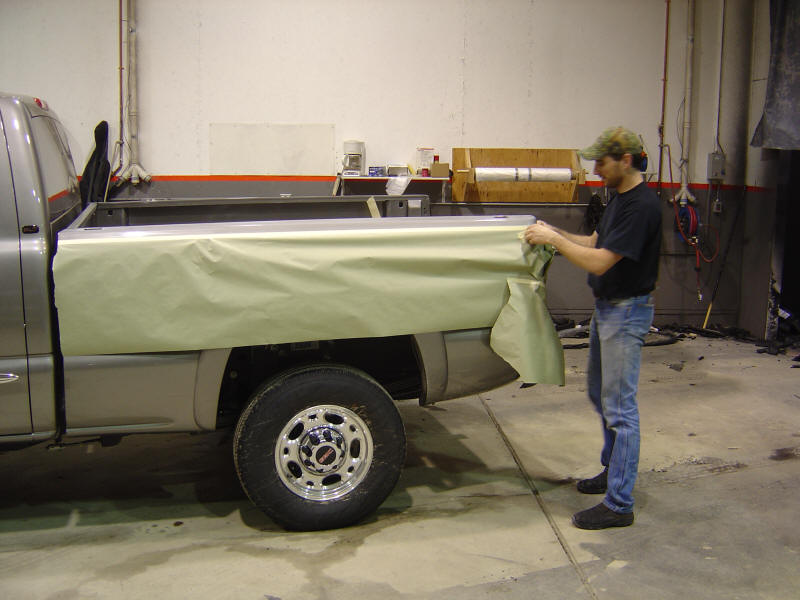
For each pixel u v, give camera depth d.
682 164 7.34
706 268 7.46
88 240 2.63
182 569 2.67
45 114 3.28
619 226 2.84
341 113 7.00
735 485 3.48
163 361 2.74
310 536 2.93
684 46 7.24
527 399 4.95
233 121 6.89
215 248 2.68
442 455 3.89
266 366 3.18
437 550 2.81
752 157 7.30
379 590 2.52
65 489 3.45
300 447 2.88
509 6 7.03
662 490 3.42
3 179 2.69
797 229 6.84
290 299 2.74
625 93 7.26
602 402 3.08
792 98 6.27
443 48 7.02
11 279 2.64
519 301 2.95
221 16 6.75
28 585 2.55
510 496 3.35
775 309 6.95
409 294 2.85
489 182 6.85
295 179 7.01
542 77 7.16
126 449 4.00
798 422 4.45
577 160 6.96
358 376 2.91
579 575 2.62
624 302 2.92
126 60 6.63
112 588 2.53
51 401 2.72
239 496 3.38
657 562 2.72
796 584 2.57
